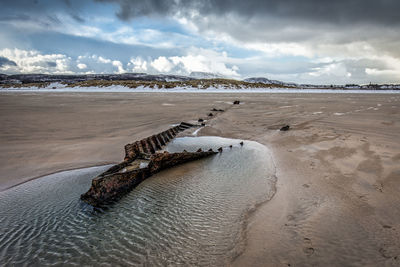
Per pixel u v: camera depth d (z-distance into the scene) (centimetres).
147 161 748
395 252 325
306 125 1330
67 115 1761
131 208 502
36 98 3631
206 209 486
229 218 448
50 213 487
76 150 899
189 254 357
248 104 2798
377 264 308
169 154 745
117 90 7619
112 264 348
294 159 766
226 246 369
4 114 1741
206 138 1188
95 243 395
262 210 466
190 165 779
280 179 614
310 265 317
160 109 2273
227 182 621
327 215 427
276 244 362
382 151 754
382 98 3766
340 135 1028
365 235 365
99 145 970
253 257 339
